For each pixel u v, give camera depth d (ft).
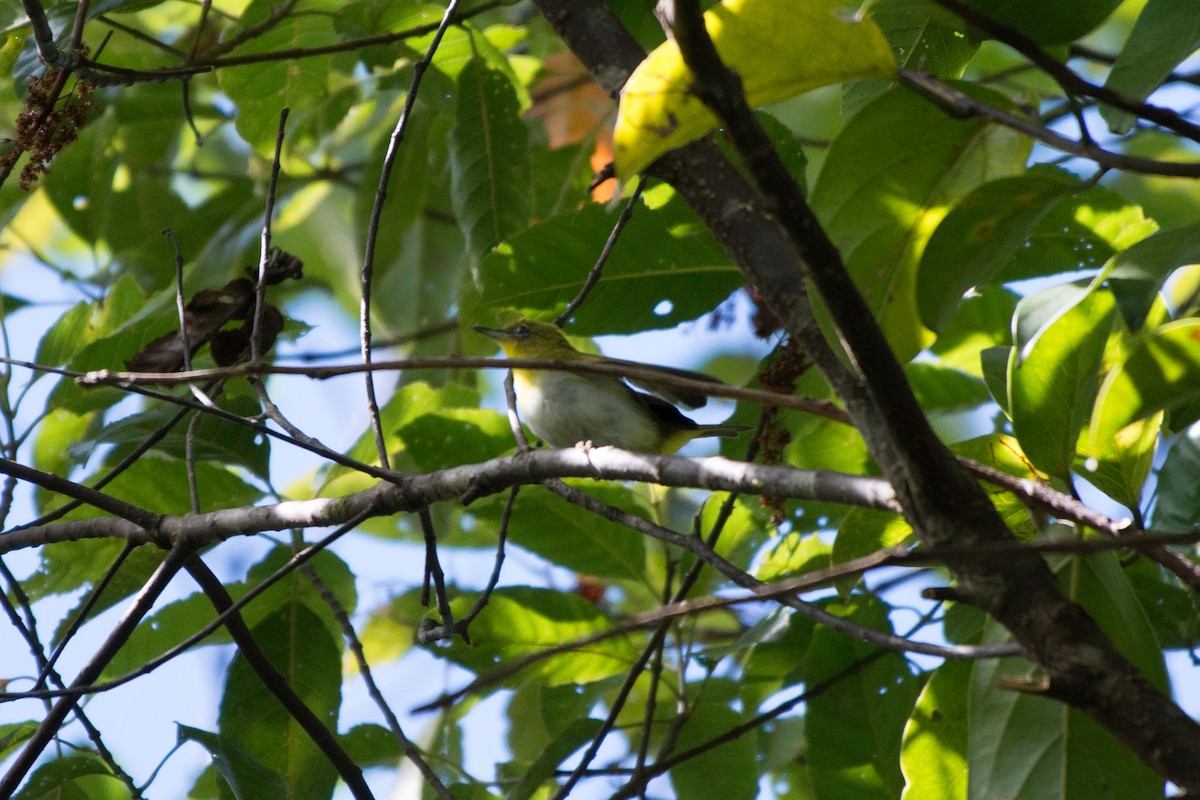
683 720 28.17
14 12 32.65
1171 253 14.92
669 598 30.17
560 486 21.45
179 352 27.12
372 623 38.34
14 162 26.27
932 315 17.57
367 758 30.81
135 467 29.71
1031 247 27.78
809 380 26.71
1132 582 23.31
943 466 14.46
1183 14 18.22
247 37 29.37
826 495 16.79
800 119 52.95
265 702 27.89
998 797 17.57
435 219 48.83
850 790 25.17
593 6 21.47
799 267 17.07
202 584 24.54
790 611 26.48
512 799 25.14
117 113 43.60
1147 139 43.65
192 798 30.68
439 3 34.78
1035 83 44.83
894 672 25.93
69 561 29.99
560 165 44.47
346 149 55.21
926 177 17.63
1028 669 17.92
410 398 32.55
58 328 30.12
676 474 18.84
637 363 29.17
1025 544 12.98
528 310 28.76
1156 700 13.82
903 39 24.64
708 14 15.42
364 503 22.43
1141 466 20.68
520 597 29.78
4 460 23.22
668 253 27.84
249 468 28.94
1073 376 17.92
